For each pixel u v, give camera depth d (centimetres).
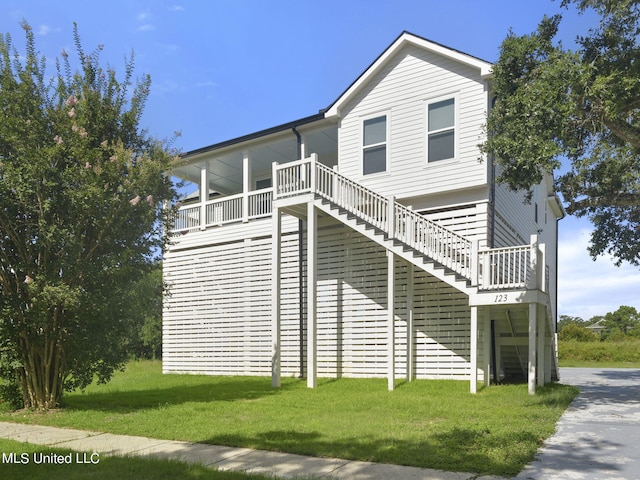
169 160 1062
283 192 1357
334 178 1284
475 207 1281
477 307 1179
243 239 1700
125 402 1066
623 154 1228
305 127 1591
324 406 948
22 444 677
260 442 656
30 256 966
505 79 1027
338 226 1503
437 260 1148
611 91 836
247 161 1736
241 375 1652
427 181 1334
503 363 1357
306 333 1548
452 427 723
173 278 1866
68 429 804
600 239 1470
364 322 1429
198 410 922
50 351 1007
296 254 1591
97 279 985
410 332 1287
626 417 838
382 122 1433
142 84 1100
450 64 1333
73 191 919
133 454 619
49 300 904
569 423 784
